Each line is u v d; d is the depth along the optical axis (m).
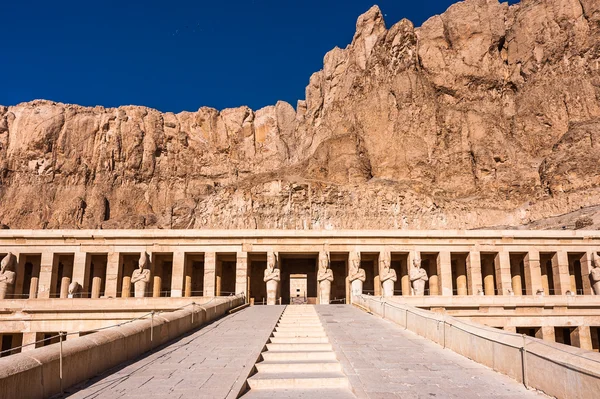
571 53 115.94
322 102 148.62
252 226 104.44
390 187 106.75
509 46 127.38
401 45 129.38
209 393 9.98
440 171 115.94
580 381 8.98
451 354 14.25
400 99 121.94
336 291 47.47
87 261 41.56
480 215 103.25
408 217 103.19
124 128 152.38
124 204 144.25
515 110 121.31
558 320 33.75
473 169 114.69
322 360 14.05
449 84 124.62
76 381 10.76
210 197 118.62
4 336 38.31
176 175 150.50
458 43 127.81
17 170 143.12
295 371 12.70
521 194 106.31
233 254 42.88
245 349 14.92
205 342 16.39
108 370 12.12
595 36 113.62
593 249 42.66
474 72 124.44
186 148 154.50
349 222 103.75
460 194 111.94
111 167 147.88
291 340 17.36
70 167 145.00
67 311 33.47
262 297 47.31
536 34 122.19
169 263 48.47
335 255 43.91
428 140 118.69
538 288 41.81
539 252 42.78
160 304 33.12
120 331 13.30
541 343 10.69
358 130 123.69
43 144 145.00
